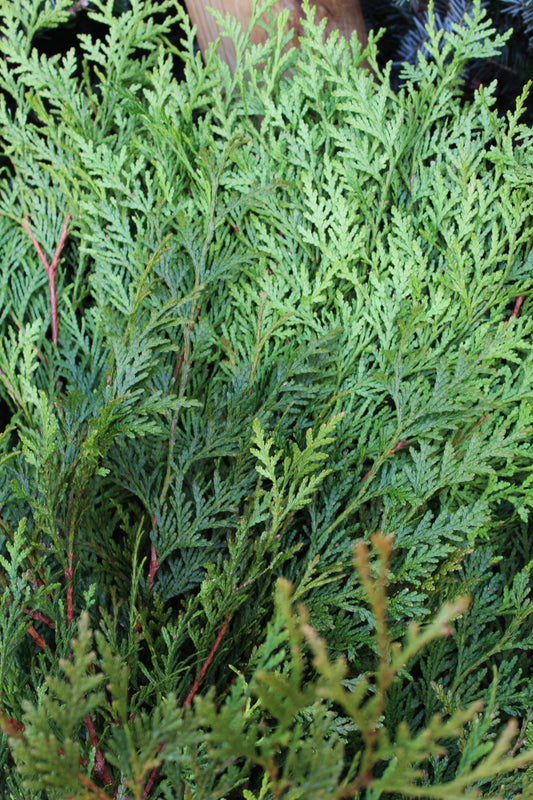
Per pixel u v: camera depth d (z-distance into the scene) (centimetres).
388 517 125
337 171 137
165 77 146
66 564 117
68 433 122
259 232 145
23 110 150
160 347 133
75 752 73
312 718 110
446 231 137
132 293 140
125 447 134
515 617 129
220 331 146
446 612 61
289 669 114
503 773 112
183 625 112
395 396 128
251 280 148
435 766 118
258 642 123
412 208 150
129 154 150
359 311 137
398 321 130
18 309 152
